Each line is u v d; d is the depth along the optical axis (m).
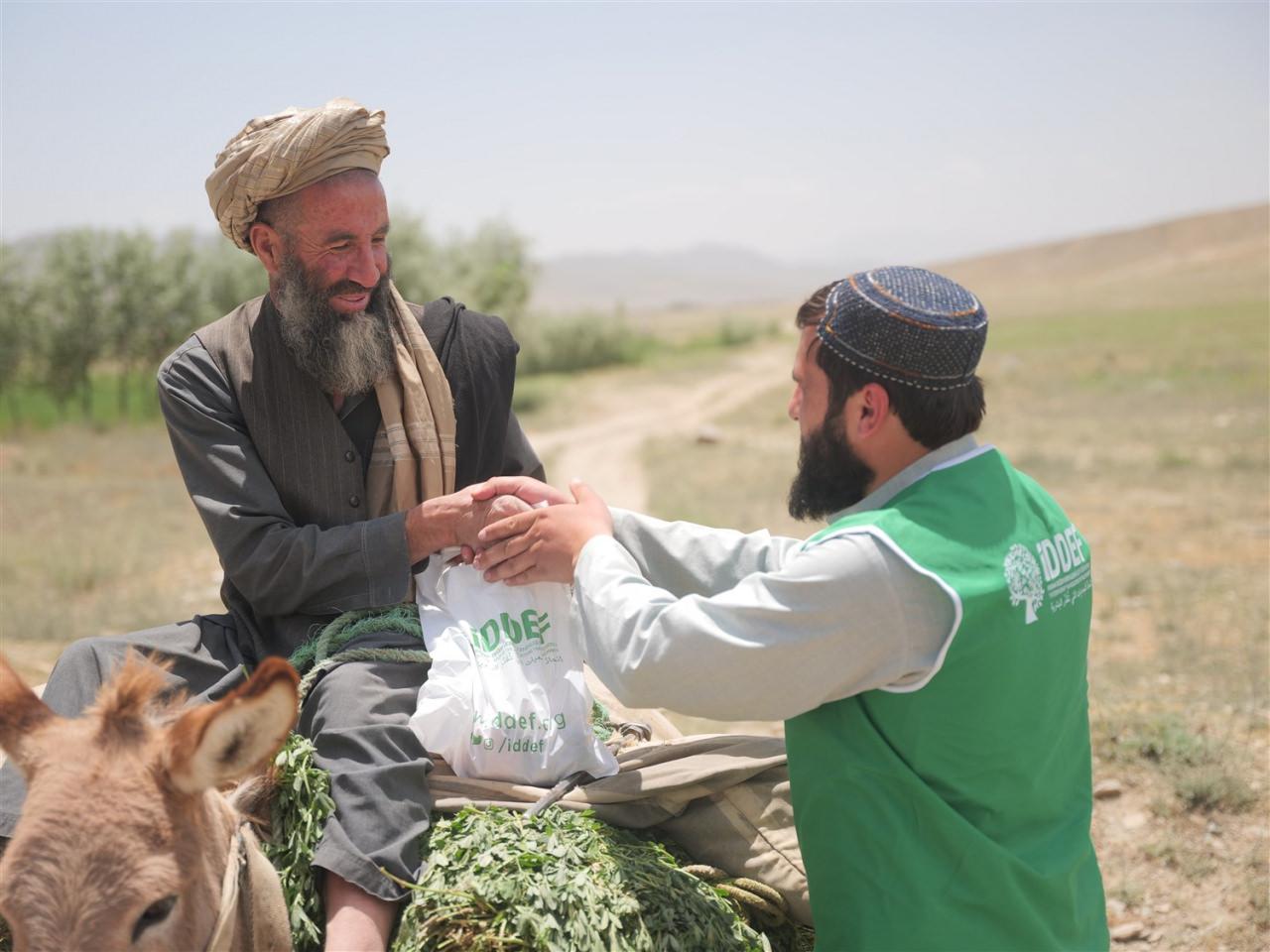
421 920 2.19
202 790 1.72
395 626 2.80
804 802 2.23
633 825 2.53
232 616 3.01
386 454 2.96
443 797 2.51
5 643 8.02
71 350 33.91
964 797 2.15
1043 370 40.50
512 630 2.66
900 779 2.12
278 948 2.09
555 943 2.10
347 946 2.17
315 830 2.31
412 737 2.57
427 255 38.19
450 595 2.77
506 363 3.14
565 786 2.53
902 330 2.12
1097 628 8.65
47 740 1.71
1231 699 6.74
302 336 2.81
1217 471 17.23
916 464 2.23
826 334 2.22
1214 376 33.41
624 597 2.31
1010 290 150.75
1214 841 5.03
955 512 2.13
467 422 3.06
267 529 2.84
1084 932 2.30
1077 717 2.37
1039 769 2.20
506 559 2.65
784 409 37.31
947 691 2.09
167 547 14.05
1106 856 4.97
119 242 34.53
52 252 34.41
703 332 101.25
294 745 2.40
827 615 2.05
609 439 29.72
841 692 2.12
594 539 2.51
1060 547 2.29
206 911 1.79
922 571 2.03
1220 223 184.38
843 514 2.34
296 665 2.76
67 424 31.14
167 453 25.39
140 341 34.91
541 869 2.23
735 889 2.42
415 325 2.99
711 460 23.81
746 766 2.57
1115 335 56.53
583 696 2.63
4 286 33.56
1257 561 11.12
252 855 2.04
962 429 2.23
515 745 2.58
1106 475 17.19
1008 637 2.10
